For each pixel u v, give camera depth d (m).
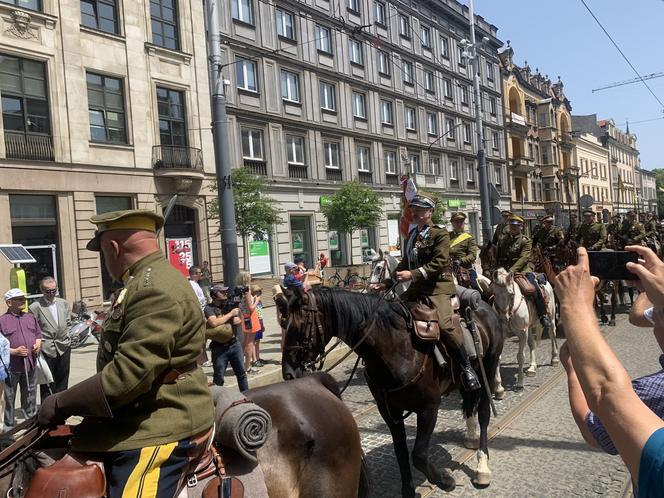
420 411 4.43
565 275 1.66
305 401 3.06
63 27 17.78
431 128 38.81
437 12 39.88
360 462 3.19
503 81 49.31
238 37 24.09
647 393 1.77
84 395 2.16
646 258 1.79
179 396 2.37
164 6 21.22
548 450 5.47
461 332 4.78
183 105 21.78
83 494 2.15
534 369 8.78
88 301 18.08
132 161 19.70
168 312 2.26
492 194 18.08
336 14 29.95
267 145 25.34
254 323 10.23
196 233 21.84
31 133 17.00
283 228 25.92
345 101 30.42
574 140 62.47
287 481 2.76
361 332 4.23
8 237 16.28
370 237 32.06
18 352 7.43
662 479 1.21
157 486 2.26
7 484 2.30
